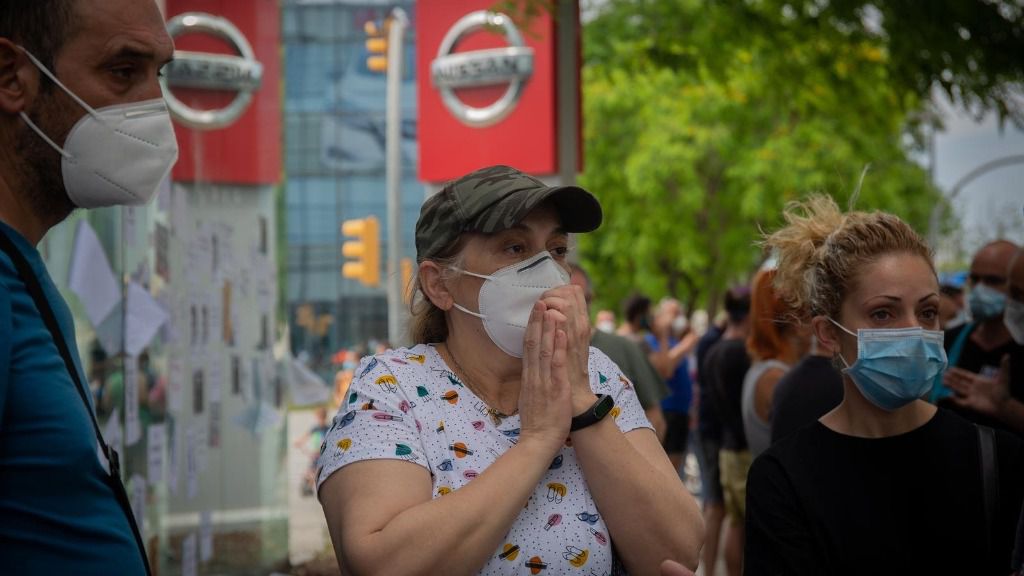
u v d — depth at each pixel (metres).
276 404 7.92
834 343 2.79
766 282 5.05
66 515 1.78
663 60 9.91
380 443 2.18
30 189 1.96
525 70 8.03
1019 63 8.91
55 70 1.92
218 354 6.73
